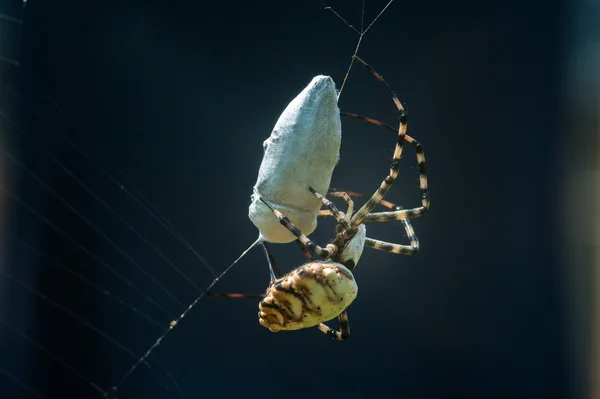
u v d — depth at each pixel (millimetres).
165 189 382
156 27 380
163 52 381
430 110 382
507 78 383
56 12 377
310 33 374
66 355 379
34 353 378
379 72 380
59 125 378
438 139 383
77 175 379
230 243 384
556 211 385
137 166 381
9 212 377
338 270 314
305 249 329
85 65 378
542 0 383
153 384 383
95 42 378
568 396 380
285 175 308
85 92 378
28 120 376
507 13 382
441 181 384
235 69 378
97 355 381
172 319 384
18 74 375
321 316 314
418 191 383
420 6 381
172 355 384
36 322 378
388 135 380
